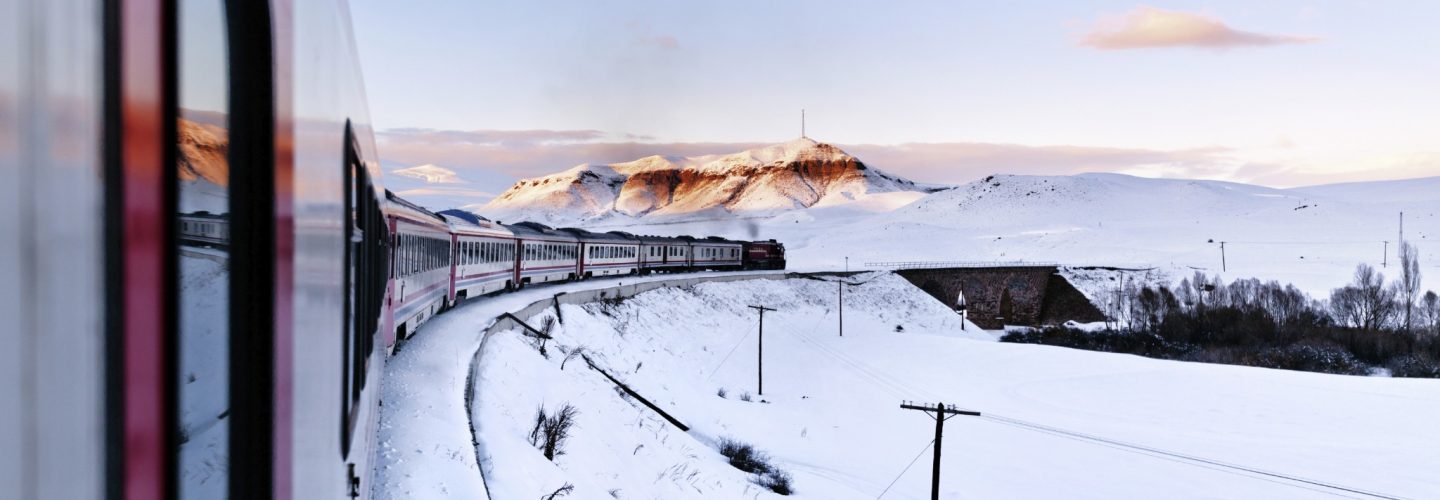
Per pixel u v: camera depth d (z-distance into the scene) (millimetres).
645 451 23859
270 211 2162
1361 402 50562
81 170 1359
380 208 10258
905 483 32062
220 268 1927
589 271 50781
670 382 40000
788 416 41531
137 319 1511
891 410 46562
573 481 17094
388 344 15633
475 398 19016
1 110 1173
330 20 3730
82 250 1362
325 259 3393
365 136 6844
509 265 37281
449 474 12203
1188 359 73875
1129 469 36438
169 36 1601
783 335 65375
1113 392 54781
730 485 25344
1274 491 33531
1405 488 34062
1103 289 113875
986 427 43969
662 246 65750
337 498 3924
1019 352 67750
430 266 23484
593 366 32125
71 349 1342
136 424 1513
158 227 1564
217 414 1920
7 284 1193
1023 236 199250
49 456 1296
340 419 4047
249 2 2045
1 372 1188
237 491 2078
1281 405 50438
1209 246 176625
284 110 2395
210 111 1844
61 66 1310
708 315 61125
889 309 91062
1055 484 33875
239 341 2049
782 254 95812
